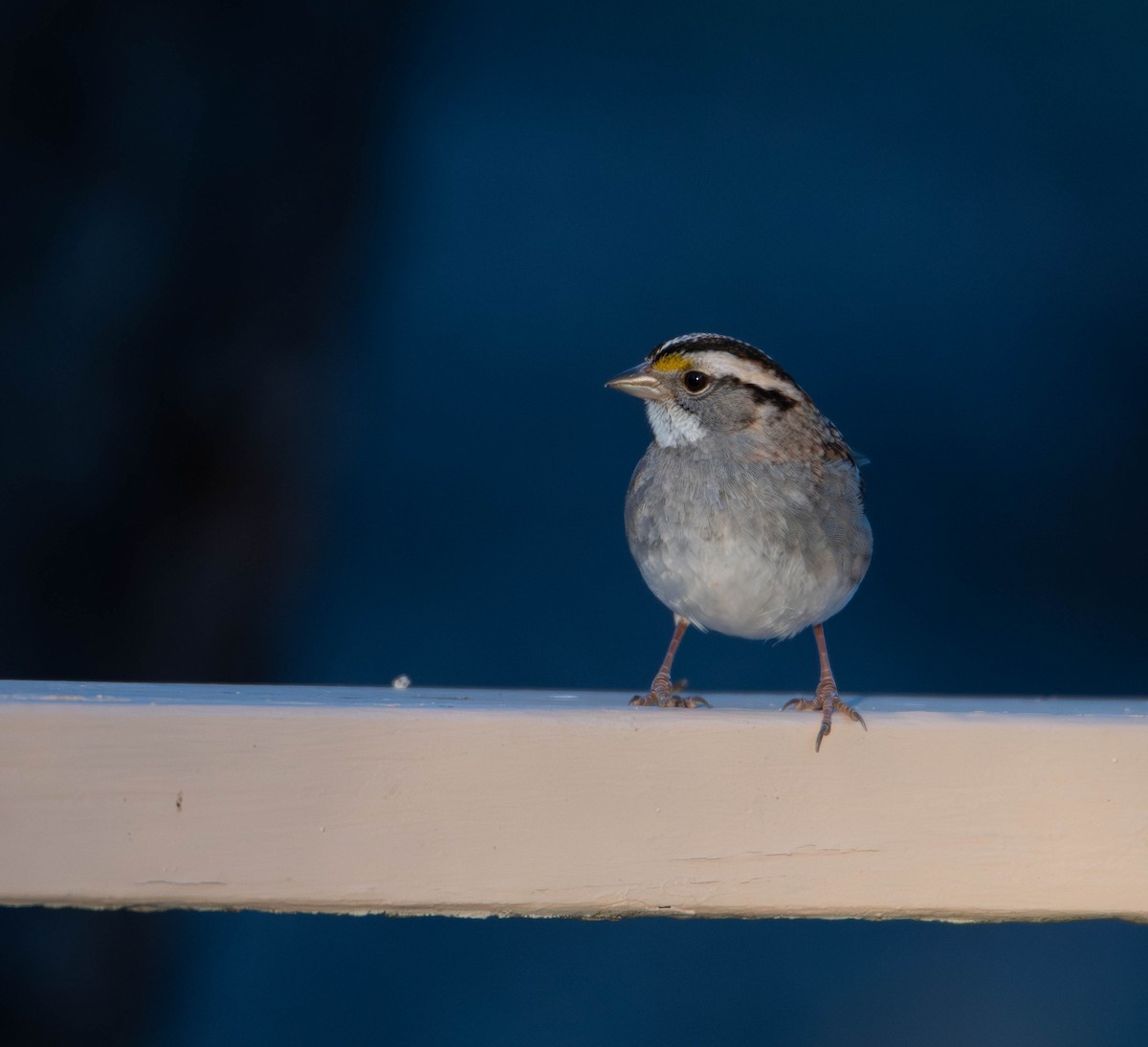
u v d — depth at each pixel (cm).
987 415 2408
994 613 1936
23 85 884
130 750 427
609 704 485
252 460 943
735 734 440
